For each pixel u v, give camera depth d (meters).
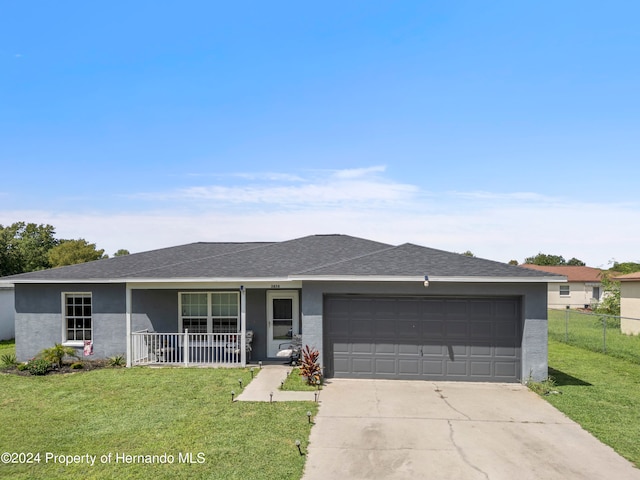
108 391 11.38
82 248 49.62
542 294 12.26
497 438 8.23
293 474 6.67
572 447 7.82
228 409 9.74
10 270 36.06
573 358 17.02
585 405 10.30
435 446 7.82
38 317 15.93
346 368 12.84
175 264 16.33
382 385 12.05
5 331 23.89
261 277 14.05
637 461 7.25
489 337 12.59
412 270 12.55
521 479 6.61
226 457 7.25
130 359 14.55
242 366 14.14
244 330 14.28
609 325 27.22
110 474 6.67
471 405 10.27
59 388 11.80
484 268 12.59
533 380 12.12
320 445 7.80
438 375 12.63
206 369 13.88
